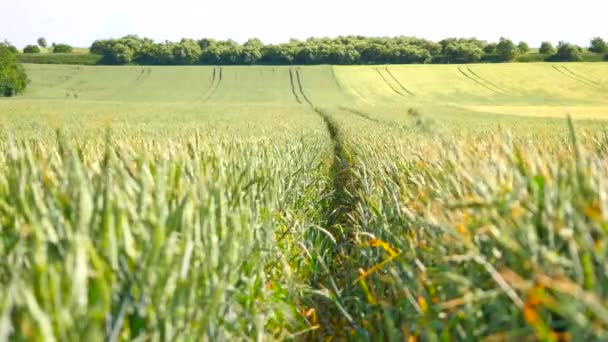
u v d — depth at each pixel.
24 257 2.11
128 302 1.90
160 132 13.54
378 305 3.09
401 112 37.03
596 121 28.84
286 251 4.44
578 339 1.64
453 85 78.50
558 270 1.83
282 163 6.92
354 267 4.36
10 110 37.16
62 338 1.53
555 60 107.44
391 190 4.95
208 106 50.12
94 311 1.61
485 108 54.47
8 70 73.94
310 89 79.06
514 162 2.64
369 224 4.87
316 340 3.57
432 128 3.43
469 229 2.34
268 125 19.91
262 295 3.30
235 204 3.46
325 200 7.84
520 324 1.96
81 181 2.16
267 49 109.69
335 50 110.00
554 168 2.38
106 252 1.97
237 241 2.93
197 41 123.38
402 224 3.98
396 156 6.81
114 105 49.38
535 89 75.19
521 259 1.97
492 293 1.92
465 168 2.99
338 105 56.84
